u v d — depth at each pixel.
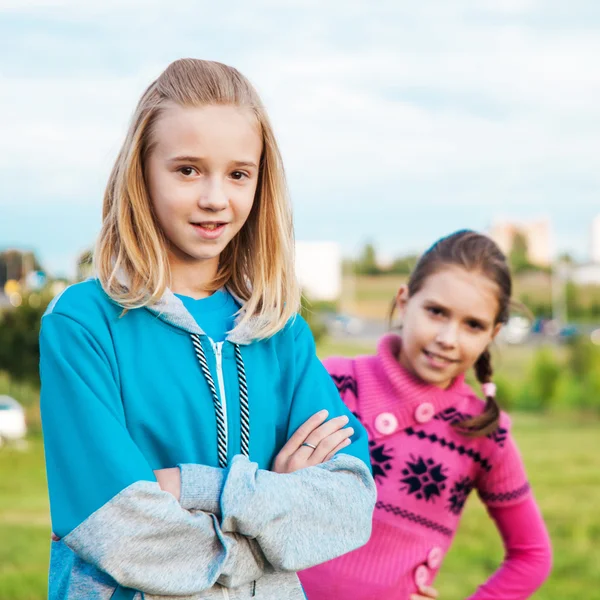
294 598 1.69
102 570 1.52
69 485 1.56
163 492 1.55
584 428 14.38
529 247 56.31
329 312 52.53
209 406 1.70
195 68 1.75
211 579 1.55
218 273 1.88
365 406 2.52
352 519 1.70
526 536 2.58
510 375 21.86
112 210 1.76
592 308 49.66
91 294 1.71
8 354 12.94
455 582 5.41
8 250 20.72
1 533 6.50
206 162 1.68
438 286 2.47
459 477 2.49
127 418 1.64
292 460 1.77
